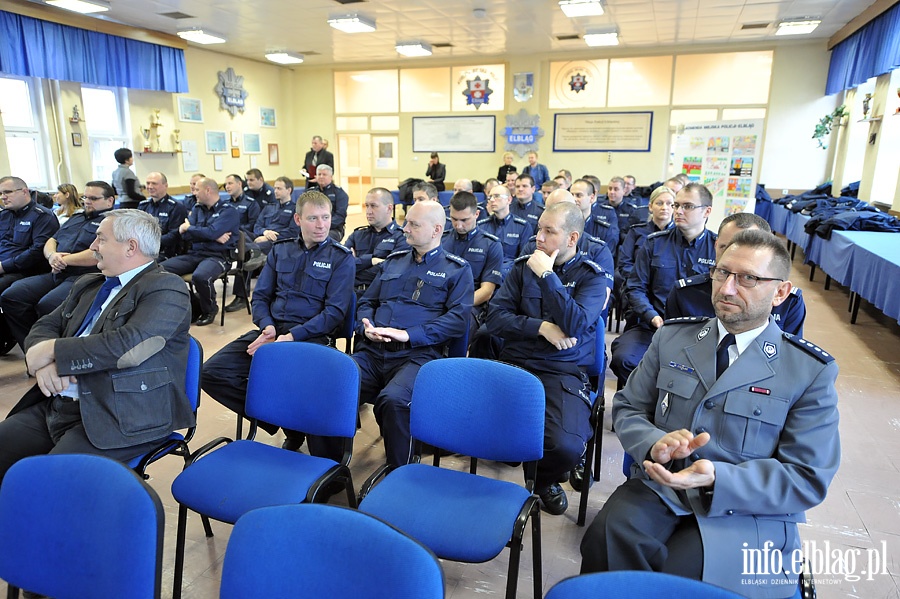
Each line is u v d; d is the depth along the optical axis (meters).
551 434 1.87
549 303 2.06
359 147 11.62
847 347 3.84
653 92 9.43
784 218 7.80
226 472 1.58
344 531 0.92
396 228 4.11
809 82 8.59
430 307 2.46
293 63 10.92
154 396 1.69
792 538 1.22
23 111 6.69
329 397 1.72
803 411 1.24
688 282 2.34
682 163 6.17
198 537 1.88
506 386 1.61
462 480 1.57
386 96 11.09
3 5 5.92
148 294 1.74
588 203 4.21
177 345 1.77
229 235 4.47
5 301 3.32
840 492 2.14
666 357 1.45
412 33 8.14
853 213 5.31
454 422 1.65
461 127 10.67
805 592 1.16
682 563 1.20
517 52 9.66
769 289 1.26
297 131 11.78
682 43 8.80
